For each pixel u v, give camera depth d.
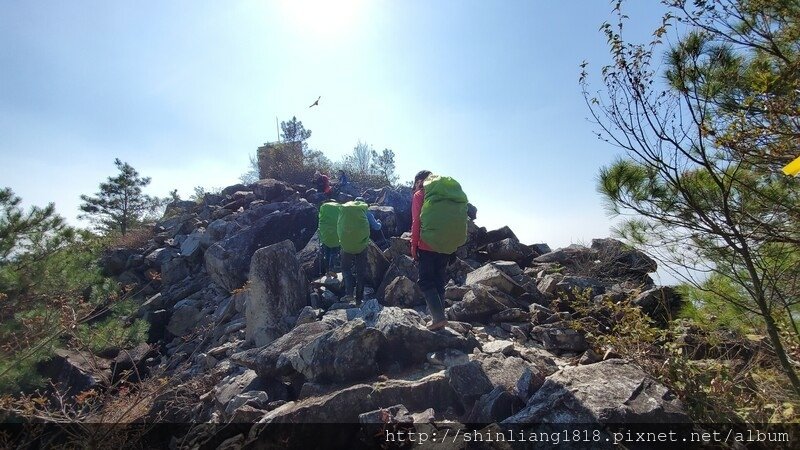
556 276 6.97
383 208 11.52
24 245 6.44
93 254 8.20
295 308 7.23
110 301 7.31
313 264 9.30
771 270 3.43
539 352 4.57
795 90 3.20
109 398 5.11
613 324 4.91
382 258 8.22
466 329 5.21
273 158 18.36
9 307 5.94
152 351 7.83
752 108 3.42
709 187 3.51
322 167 19.50
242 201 14.21
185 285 10.46
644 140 3.21
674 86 3.39
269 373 4.80
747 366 3.82
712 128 3.26
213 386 5.57
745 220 3.55
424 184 5.01
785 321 3.61
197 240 11.77
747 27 3.57
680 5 3.22
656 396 3.25
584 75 3.41
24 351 5.16
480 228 10.00
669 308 5.33
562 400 3.18
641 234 4.16
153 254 11.83
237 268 9.41
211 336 7.88
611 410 3.03
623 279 7.20
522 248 9.45
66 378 6.16
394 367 4.45
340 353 4.23
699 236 3.66
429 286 4.91
